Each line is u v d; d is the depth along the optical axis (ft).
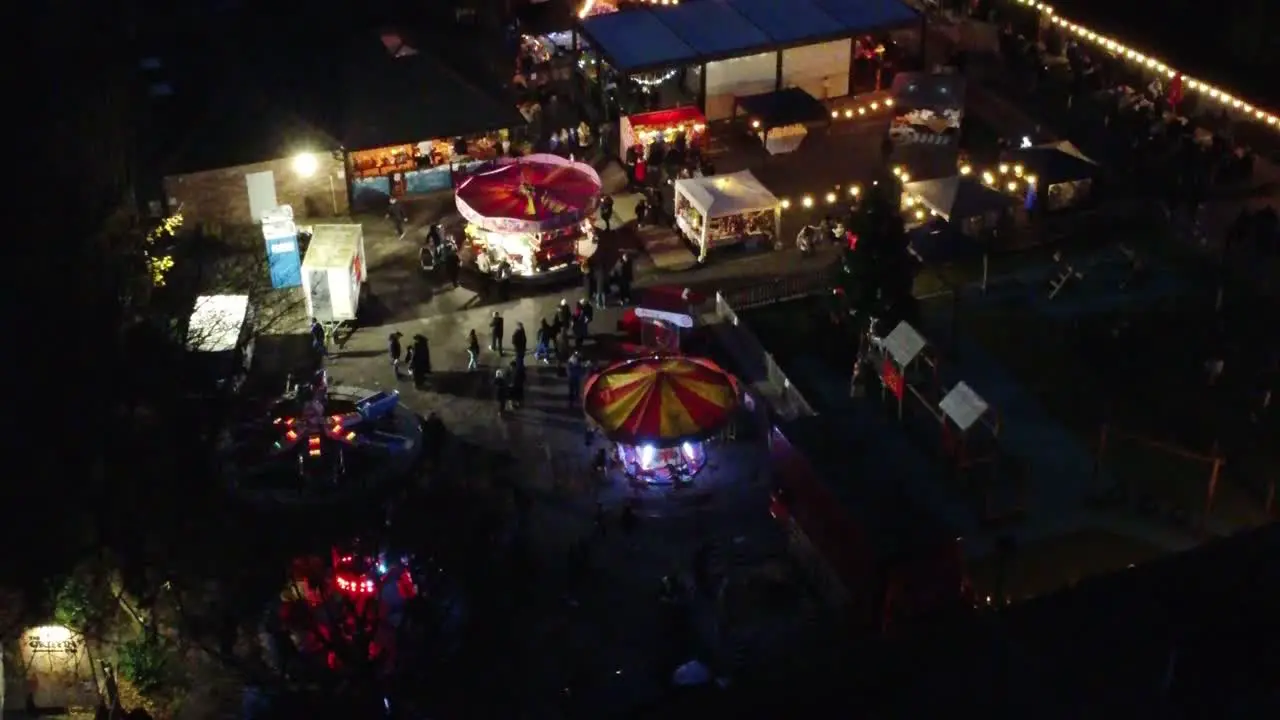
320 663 90.74
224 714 93.09
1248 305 138.41
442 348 136.98
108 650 97.35
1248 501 110.32
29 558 95.61
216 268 144.25
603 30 181.88
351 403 125.90
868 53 189.57
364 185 162.09
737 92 182.29
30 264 109.29
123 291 118.62
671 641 99.19
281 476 114.21
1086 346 132.87
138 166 149.69
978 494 112.37
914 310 125.49
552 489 116.26
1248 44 174.81
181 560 103.55
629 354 134.31
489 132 164.86
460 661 94.84
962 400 111.14
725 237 152.15
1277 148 168.45
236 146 154.10
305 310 140.87
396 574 99.14
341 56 167.73
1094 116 180.34
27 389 101.45
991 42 202.69
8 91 129.18
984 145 173.88
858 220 124.16
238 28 179.01
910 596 95.30
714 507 113.91
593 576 106.11
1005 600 100.58
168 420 109.19
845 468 101.86
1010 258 148.56
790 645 97.60
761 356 130.93
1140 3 189.67
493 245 148.46
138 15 172.86
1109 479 113.70
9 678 94.73
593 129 178.70
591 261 149.59
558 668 96.32
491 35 197.88
